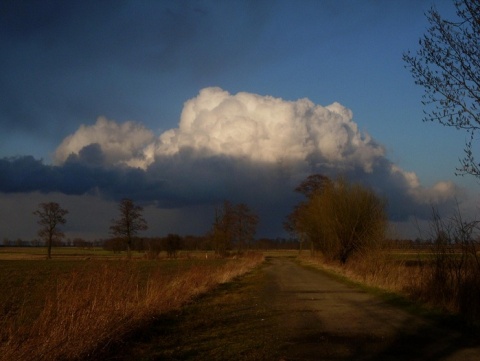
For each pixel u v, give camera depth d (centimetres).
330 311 1655
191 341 1130
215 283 2678
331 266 4559
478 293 1413
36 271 2931
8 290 2017
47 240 8006
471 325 1301
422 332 1231
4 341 962
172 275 2791
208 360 946
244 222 8612
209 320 1448
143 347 1059
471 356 962
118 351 1006
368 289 2462
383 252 2880
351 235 4300
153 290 1631
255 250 9631
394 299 1930
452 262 1633
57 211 8044
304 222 6184
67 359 886
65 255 9000
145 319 1275
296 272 4322
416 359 942
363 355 981
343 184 4522
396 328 1297
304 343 1105
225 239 7800
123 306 1248
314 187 6812
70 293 1168
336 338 1163
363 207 4328
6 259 7262
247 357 970
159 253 7494
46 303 1129
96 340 969
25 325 1112
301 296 2177
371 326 1334
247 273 4172
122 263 1614
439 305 1597
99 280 1312
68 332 944
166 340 1140
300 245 9875
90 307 1122
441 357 955
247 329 1298
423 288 1784
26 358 825
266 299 2042
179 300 1770
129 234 7156
